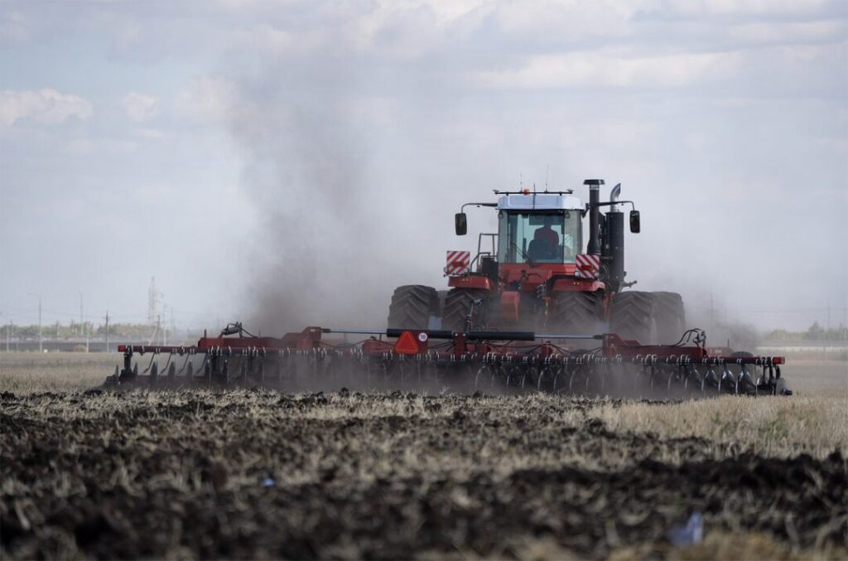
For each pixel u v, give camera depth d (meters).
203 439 50.31
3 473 43.03
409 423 56.50
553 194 88.75
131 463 43.72
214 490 38.44
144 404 68.25
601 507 35.66
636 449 48.91
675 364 78.44
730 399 70.12
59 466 43.88
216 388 80.88
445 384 81.44
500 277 87.31
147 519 33.88
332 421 57.38
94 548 31.42
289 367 83.06
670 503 37.03
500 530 32.12
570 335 79.94
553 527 32.84
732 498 38.41
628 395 79.25
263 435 51.22
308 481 39.53
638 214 89.56
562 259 88.12
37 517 35.09
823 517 36.81
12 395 74.88
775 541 34.00
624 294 85.69
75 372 136.12
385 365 82.25
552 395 77.06
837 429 58.44
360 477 39.50
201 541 31.72
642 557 31.22
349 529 32.31
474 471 41.25
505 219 88.94
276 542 31.30
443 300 90.56
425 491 36.97
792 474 43.56
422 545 30.98
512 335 78.62
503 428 55.09
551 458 44.88
